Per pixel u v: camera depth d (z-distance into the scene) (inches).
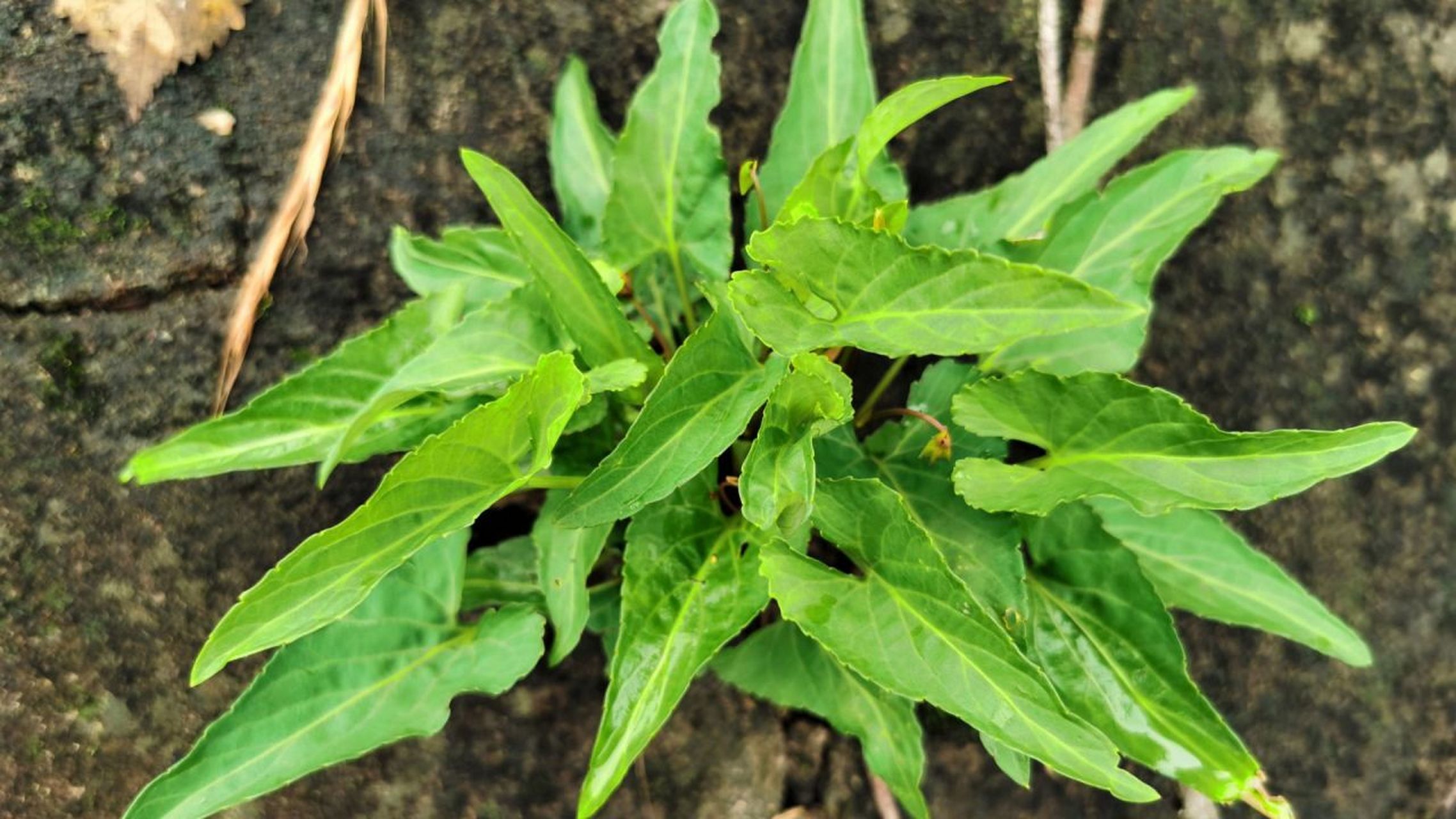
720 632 11.1
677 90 12.3
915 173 13.9
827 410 11.1
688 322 12.8
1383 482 15.0
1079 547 12.1
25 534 12.6
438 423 11.4
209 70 12.7
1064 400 11.2
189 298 12.7
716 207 12.4
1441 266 14.8
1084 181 12.4
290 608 10.0
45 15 12.5
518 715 13.6
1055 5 13.9
